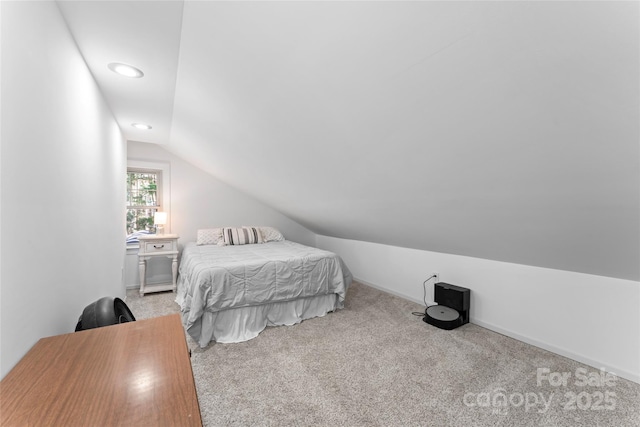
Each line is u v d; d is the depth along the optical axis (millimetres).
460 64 938
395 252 3516
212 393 1620
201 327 2227
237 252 3234
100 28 1322
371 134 1518
